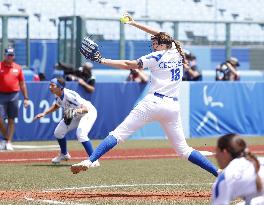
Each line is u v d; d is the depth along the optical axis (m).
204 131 48.88
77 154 37.66
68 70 46.84
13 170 30.25
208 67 66.19
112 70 56.78
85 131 31.22
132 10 71.31
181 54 22.94
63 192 23.19
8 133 40.75
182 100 47.91
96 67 59.44
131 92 47.62
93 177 27.84
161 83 22.72
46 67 62.44
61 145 33.03
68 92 31.61
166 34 22.80
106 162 34.06
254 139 47.91
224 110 49.59
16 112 40.84
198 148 40.78
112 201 20.97
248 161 13.28
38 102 45.44
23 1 66.19
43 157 36.41
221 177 13.12
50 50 62.50
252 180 13.23
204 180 27.06
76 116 31.84
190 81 48.72
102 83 46.69
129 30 64.75
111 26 64.31
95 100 46.47
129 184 25.75
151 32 24.27
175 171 30.22
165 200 21.30
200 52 65.81
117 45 61.38
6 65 40.44
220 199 13.07
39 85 45.38
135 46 61.47
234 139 13.31
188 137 48.25
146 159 35.62
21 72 40.97
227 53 61.56
